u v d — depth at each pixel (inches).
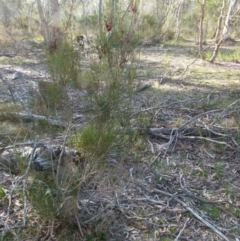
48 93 99.1
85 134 87.8
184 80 246.1
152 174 122.3
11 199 101.5
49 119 107.0
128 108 103.5
